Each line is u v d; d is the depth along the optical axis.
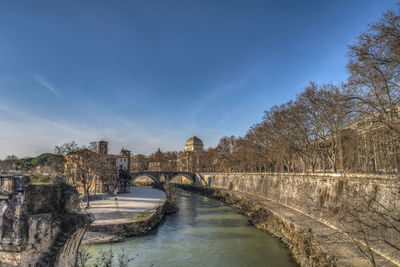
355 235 27.45
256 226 45.41
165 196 82.12
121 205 56.97
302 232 31.61
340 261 22.14
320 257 24.78
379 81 25.56
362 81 27.91
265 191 72.81
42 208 11.18
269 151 77.81
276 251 32.38
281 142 63.81
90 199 64.00
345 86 33.31
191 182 150.62
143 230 40.19
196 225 47.06
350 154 42.41
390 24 23.20
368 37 24.67
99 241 34.25
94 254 29.42
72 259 14.27
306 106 50.69
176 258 29.88
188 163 174.50
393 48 23.00
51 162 56.09
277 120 64.88
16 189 9.99
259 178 80.44
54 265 11.69
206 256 30.61
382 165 30.84
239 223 48.78
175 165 192.38
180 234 40.44
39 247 10.63
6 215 9.91
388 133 27.69
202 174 144.25
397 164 27.11
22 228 9.90
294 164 79.19
